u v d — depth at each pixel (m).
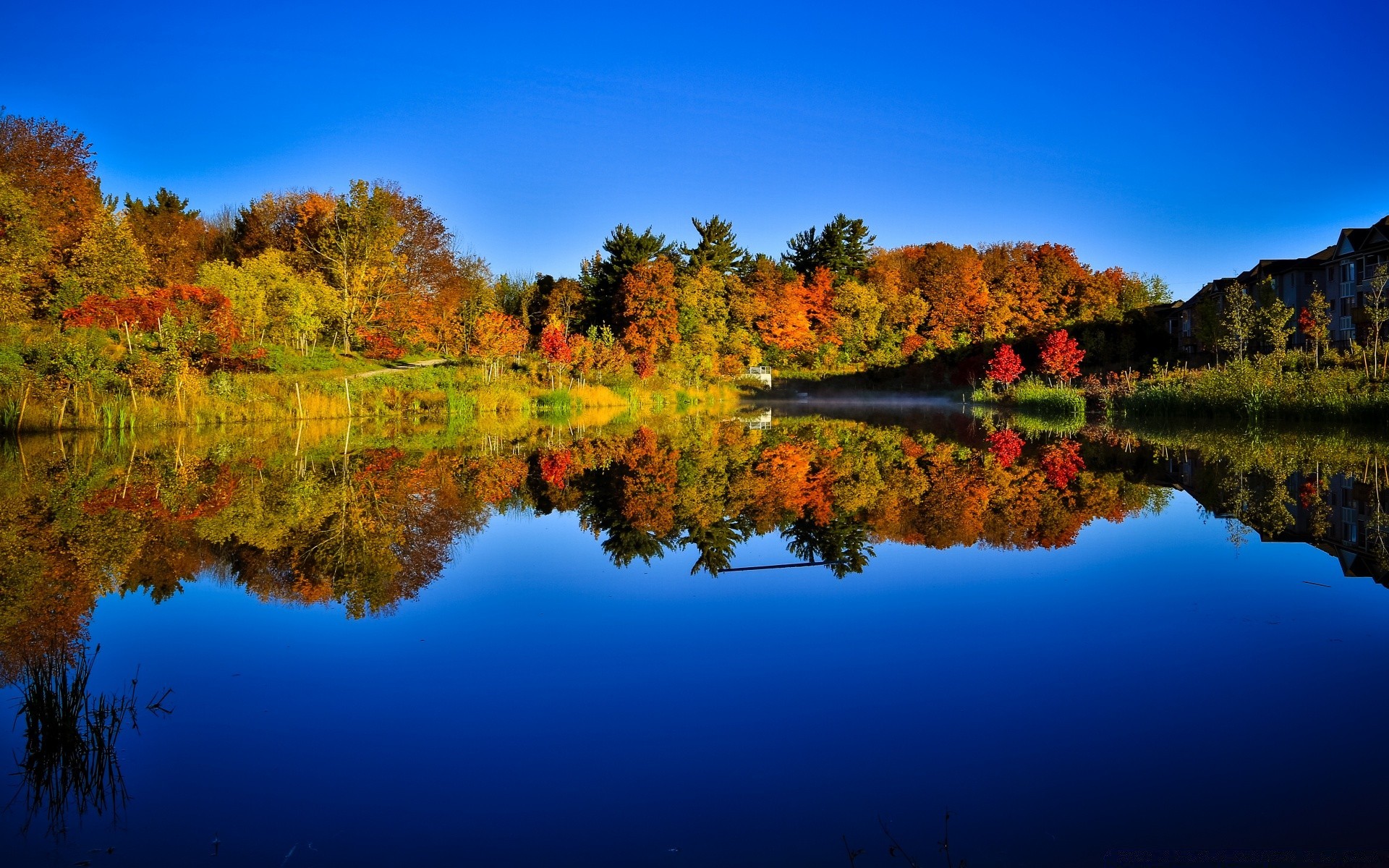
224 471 16.45
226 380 29.48
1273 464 16.88
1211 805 3.72
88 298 29.95
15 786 4.10
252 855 3.50
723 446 22.98
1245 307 41.59
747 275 70.50
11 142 37.09
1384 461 16.91
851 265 78.06
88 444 21.23
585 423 32.75
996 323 68.00
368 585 7.86
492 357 42.03
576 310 63.00
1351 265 44.56
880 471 16.88
